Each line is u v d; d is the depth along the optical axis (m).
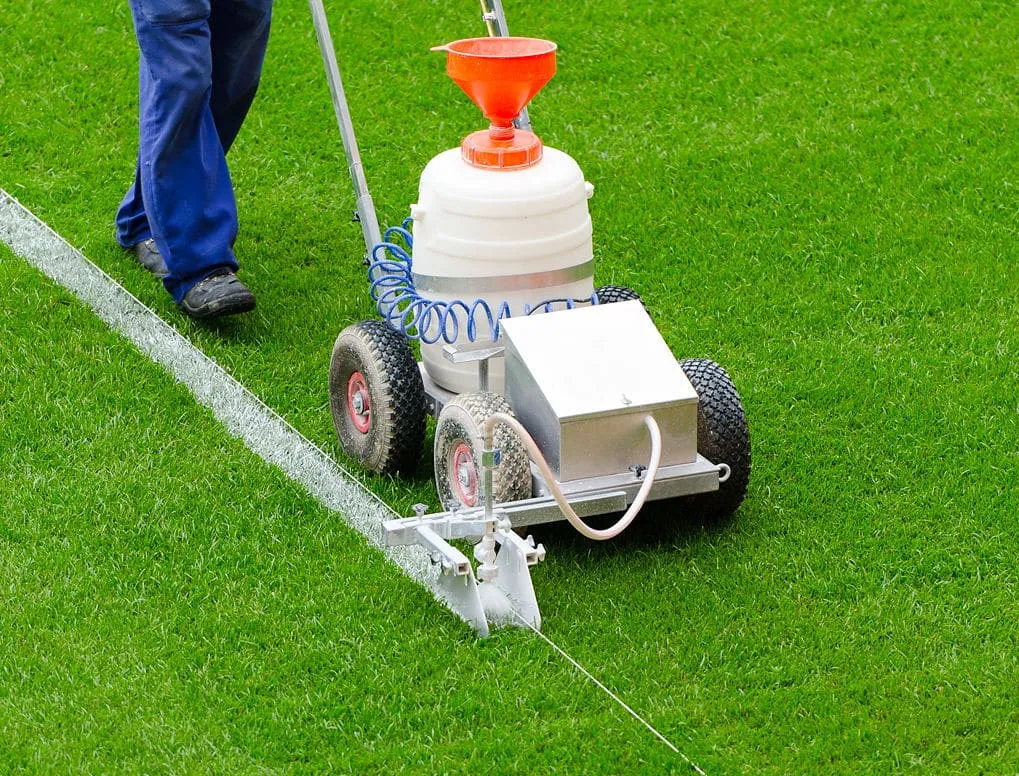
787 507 11.59
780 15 20.56
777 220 16.39
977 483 11.90
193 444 12.28
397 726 9.13
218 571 10.60
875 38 20.09
